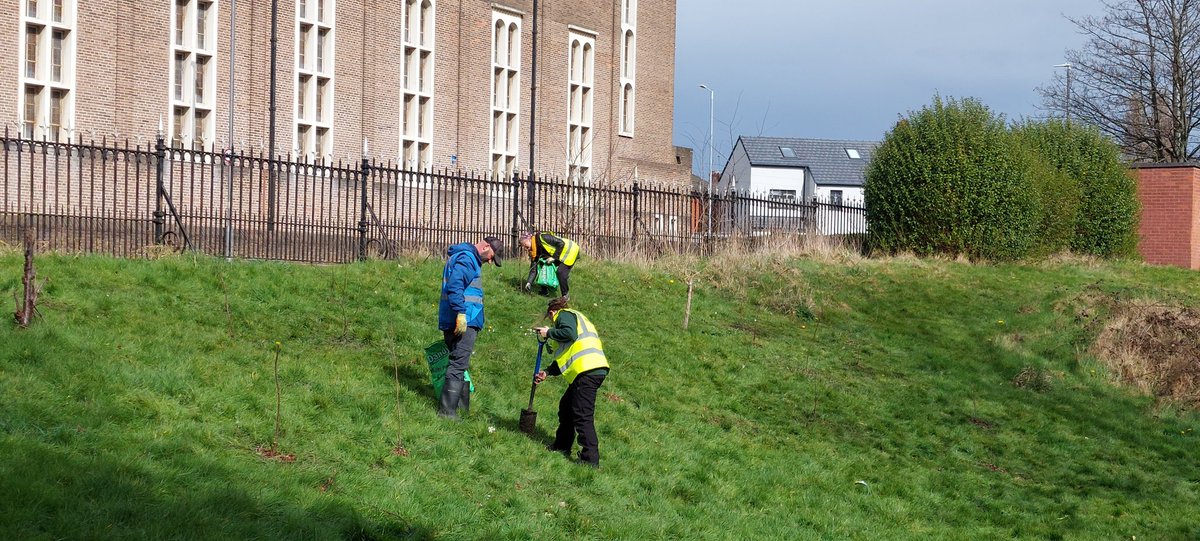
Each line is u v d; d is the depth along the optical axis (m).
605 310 16.50
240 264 14.23
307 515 6.65
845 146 74.62
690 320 16.84
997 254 25.84
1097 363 17.02
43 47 26.47
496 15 38.88
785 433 12.48
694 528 8.58
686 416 12.14
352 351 11.28
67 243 14.96
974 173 25.83
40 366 8.36
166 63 28.83
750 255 22.12
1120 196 30.61
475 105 38.03
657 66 46.16
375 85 34.28
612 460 9.90
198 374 8.98
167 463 7.01
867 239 27.56
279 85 31.28
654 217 23.84
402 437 8.84
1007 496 11.42
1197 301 22.20
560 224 22.06
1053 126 31.38
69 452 6.79
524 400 11.04
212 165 16.61
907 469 11.88
